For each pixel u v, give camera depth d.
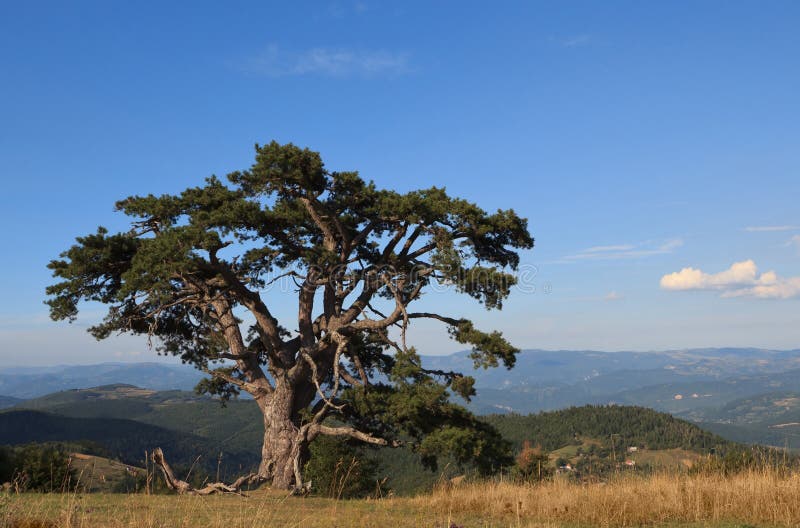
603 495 11.49
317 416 26.30
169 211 26.77
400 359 25.38
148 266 23.16
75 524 7.91
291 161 25.47
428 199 25.75
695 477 13.40
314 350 28.12
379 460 27.06
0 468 15.59
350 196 27.66
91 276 26.30
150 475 11.62
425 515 11.70
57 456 15.88
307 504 14.77
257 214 25.33
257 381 28.45
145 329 29.30
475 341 24.83
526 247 26.91
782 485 11.02
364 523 10.15
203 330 31.06
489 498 13.37
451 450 22.30
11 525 7.52
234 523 9.03
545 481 14.41
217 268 26.06
